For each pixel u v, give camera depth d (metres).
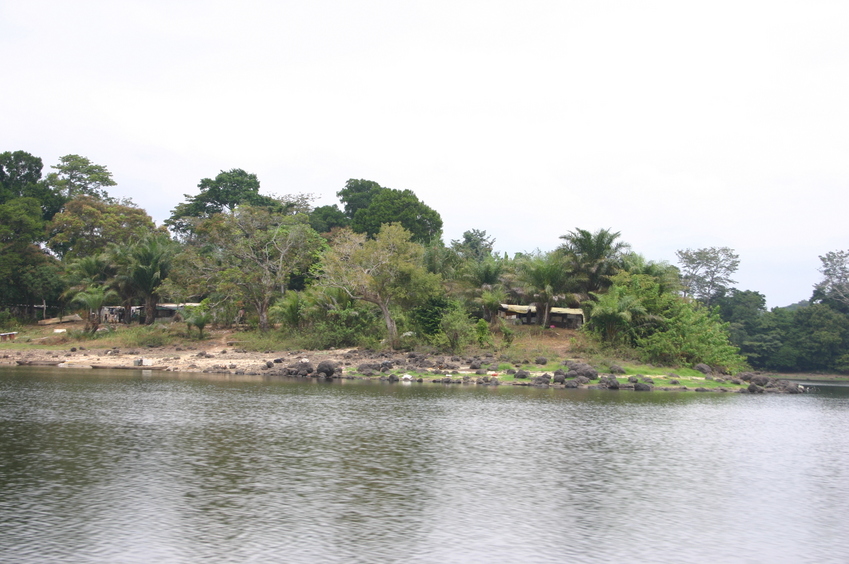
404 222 90.62
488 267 61.59
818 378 90.31
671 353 53.28
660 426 29.83
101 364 52.09
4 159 96.25
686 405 37.72
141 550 13.48
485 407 33.59
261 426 26.77
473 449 23.47
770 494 18.88
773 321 97.19
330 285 58.06
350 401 34.50
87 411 29.67
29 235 77.50
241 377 46.53
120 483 18.12
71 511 15.79
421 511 16.36
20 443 22.83
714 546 14.64
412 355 53.41
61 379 42.75
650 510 17.06
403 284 56.53
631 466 21.75
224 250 67.88
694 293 108.25
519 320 63.59
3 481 18.12
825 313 93.69
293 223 76.44
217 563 12.91
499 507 16.88
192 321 64.00
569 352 54.78
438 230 95.69
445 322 54.50
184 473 19.25
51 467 19.64
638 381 47.16
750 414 35.28
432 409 32.41
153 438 23.97
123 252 72.06
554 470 20.83
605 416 32.03
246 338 64.06
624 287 56.31
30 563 12.70
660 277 61.00
